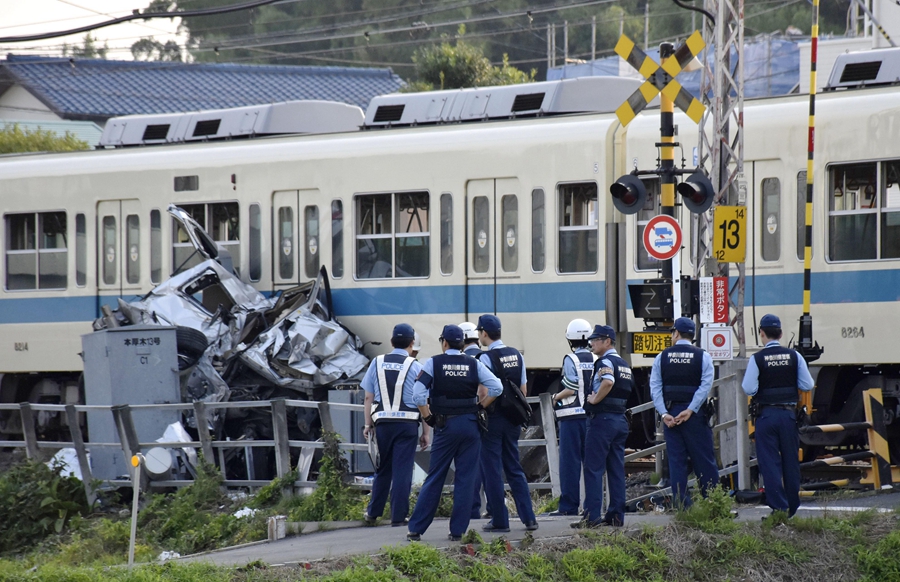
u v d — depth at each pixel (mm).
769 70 130500
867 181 51375
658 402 38094
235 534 43906
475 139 59094
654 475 48719
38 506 49438
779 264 52969
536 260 57500
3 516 49344
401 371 40438
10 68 153125
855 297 51219
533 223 57625
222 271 61688
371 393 40875
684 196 45531
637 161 55812
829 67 116375
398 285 60688
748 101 54562
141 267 67250
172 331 54125
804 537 35531
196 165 65938
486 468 37375
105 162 68562
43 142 128125
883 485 45750
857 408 52594
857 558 34312
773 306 53062
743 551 34500
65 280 69312
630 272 55750
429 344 59969
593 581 32875
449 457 36094
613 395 37594
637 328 55438
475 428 36094
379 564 32281
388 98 65125
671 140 47094
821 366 52656
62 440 71812
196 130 70312
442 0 199500
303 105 68938
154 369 53750
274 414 48656
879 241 50938
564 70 145125
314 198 62969
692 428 37781
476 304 58844
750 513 39906
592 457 37500
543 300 57250
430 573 31672
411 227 60531
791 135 52812
